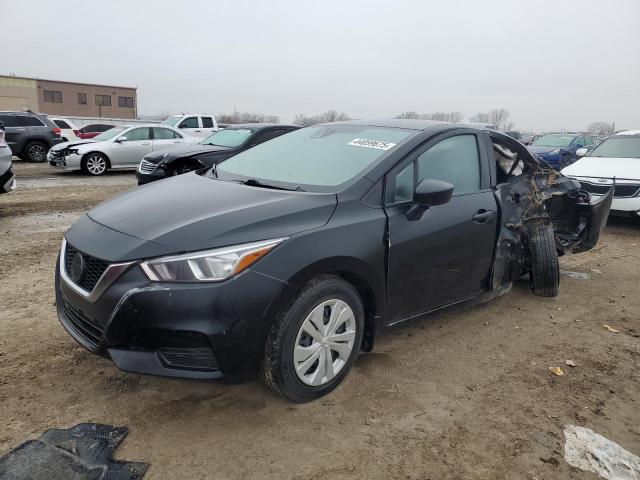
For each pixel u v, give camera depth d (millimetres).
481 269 3928
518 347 3873
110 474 2322
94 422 2705
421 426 2816
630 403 3172
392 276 3193
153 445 2551
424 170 3506
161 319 2477
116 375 3168
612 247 7180
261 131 10109
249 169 3844
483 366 3543
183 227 2658
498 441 2727
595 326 4348
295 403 2934
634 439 2822
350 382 3217
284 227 2736
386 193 3217
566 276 5711
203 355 2564
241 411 2865
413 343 3836
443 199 3113
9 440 2525
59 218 7992
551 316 4516
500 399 3137
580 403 3141
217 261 2512
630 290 5316
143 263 2520
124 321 2516
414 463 2527
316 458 2523
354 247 2906
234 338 2521
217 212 2812
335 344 2959
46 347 3496
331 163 3498
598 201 5227
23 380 3070
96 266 2662
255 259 2572
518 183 4512
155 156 9625
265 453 2537
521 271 4641
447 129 3766
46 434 2580
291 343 2723
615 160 8703
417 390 3180
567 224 5383
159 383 3102
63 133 20922
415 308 3473
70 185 11922
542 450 2674
